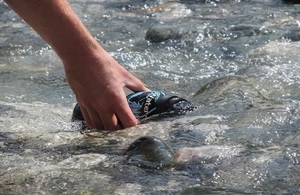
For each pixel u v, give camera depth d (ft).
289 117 13.34
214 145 11.91
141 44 22.82
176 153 11.55
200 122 13.46
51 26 13.00
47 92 17.72
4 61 21.24
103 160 11.79
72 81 13.37
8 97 17.28
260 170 10.83
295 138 12.19
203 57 20.86
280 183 10.36
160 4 28.40
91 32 24.73
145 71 19.65
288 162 11.06
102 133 13.33
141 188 10.43
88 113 13.69
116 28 25.22
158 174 10.93
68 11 13.10
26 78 19.06
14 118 14.89
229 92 15.16
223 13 26.27
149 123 13.69
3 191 10.60
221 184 10.41
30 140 13.32
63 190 10.53
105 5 28.66
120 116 13.46
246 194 9.98
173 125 13.44
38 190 10.57
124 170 11.19
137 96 14.23
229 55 20.81
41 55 21.72
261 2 27.66
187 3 28.25
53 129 14.20
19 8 13.10
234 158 11.32
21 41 23.40
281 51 20.07
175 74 19.27
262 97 15.02
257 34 22.57
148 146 11.75
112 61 13.62
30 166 11.65
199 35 22.80
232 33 22.85
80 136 13.30
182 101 14.42
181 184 10.49
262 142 12.12
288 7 26.61
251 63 19.62
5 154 12.50
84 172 11.19
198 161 11.27
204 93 15.55
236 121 13.37
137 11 27.68
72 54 13.09
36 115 15.15
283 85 16.52
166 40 22.77
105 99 13.30
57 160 12.02
